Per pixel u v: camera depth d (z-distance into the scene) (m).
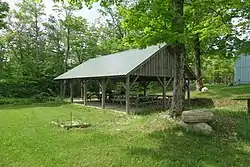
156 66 17.84
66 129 10.70
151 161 6.52
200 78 23.67
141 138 8.65
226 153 7.16
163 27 10.12
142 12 10.12
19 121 13.27
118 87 28.53
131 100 19.14
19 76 29.62
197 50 23.17
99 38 38.97
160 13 9.73
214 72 42.84
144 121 10.72
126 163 6.41
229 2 9.42
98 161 6.56
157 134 8.98
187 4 10.27
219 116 10.86
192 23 10.34
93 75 18.69
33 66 31.70
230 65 41.97
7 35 35.75
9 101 25.38
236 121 10.00
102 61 23.58
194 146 7.74
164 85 18.52
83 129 10.66
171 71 18.83
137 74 16.59
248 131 8.71
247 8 17.52
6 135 9.63
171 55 18.83
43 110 18.72
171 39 9.34
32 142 8.48
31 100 26.72
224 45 21.33
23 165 6.34
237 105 16.45
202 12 10.67
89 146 7.91
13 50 37.28
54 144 8.19
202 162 6.45
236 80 30.92
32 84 30.55
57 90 32.53
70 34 36.88
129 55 20.75
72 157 6.89
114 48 34.84
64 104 23.28
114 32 36.16
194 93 22.25
